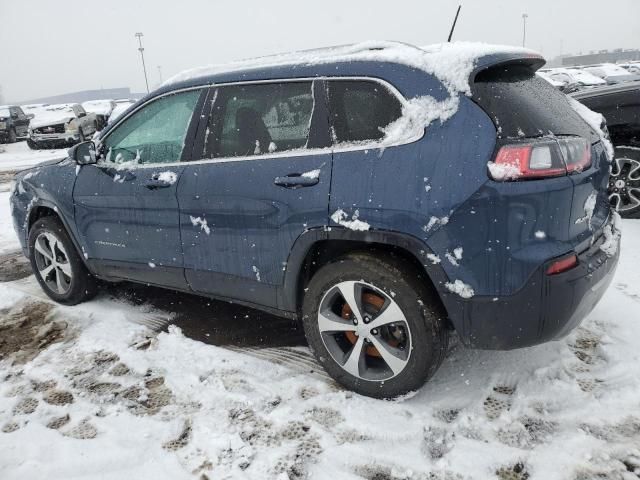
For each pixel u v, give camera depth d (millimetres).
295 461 2283
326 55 2773
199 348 3254
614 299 3480
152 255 3379
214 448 2379
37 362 3213
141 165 3383
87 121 19609
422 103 2383
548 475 2135
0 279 4801
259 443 2402
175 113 3262
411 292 2434
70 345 3416
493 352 3010
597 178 2531
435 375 2844
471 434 2389
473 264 2256
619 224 2820
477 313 2312
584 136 2561
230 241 2955
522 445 2305
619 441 2285
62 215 3820
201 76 3189
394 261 2482
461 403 2598
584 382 2695
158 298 4133
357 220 2453
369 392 2674
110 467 2305
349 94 2594
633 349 2916
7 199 8688
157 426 2553
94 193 3582
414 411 2553
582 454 2225
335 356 2746
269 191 2727
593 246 2500
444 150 2289
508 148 2186
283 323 3619
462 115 2297
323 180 2555
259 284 2926
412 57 2498
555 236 2244
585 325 3215
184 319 3738
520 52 2596
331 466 2252
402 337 2605
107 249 3633
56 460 2352
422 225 2305
